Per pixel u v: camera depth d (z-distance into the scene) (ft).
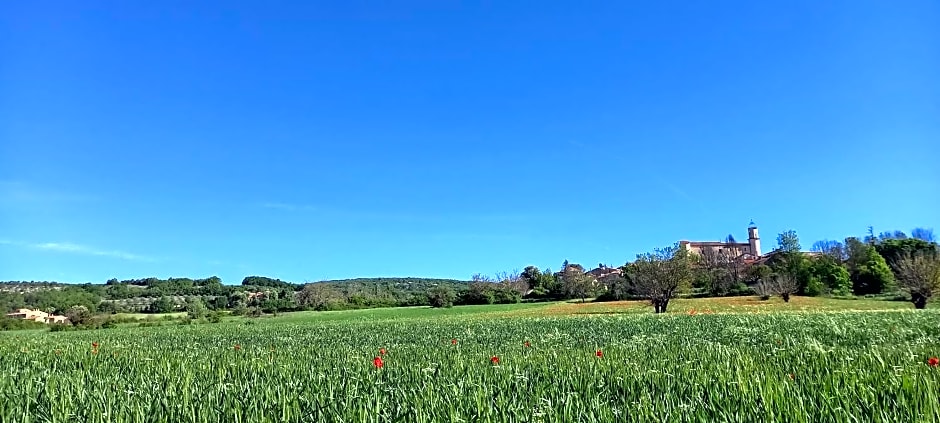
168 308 270.46
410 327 130.52
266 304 303.07
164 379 35.58
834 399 20.77
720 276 287.07
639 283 200.03
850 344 52.29
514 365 38.37
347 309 311.47
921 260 186.19
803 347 46.32
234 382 33.32
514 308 279.08
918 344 45.11
